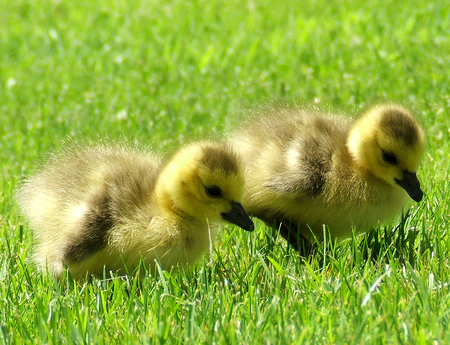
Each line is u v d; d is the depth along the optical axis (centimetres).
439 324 814
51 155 1272
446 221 1155
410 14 2584
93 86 2184
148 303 946
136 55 2441
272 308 877
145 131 1784
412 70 2027
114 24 2845
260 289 984
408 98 1817
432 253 1046
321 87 1981
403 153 1129
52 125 1877
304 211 1193
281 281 1009
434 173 1390
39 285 1025
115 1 3155
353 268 1051
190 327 848
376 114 1176
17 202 1264
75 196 1104
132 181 1091
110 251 1048
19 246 1207
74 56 2494
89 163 1152
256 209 1238
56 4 3200
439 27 2402
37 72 2383
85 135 1752
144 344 806
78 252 1034
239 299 962
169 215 1063
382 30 2448
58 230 1100
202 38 2583
